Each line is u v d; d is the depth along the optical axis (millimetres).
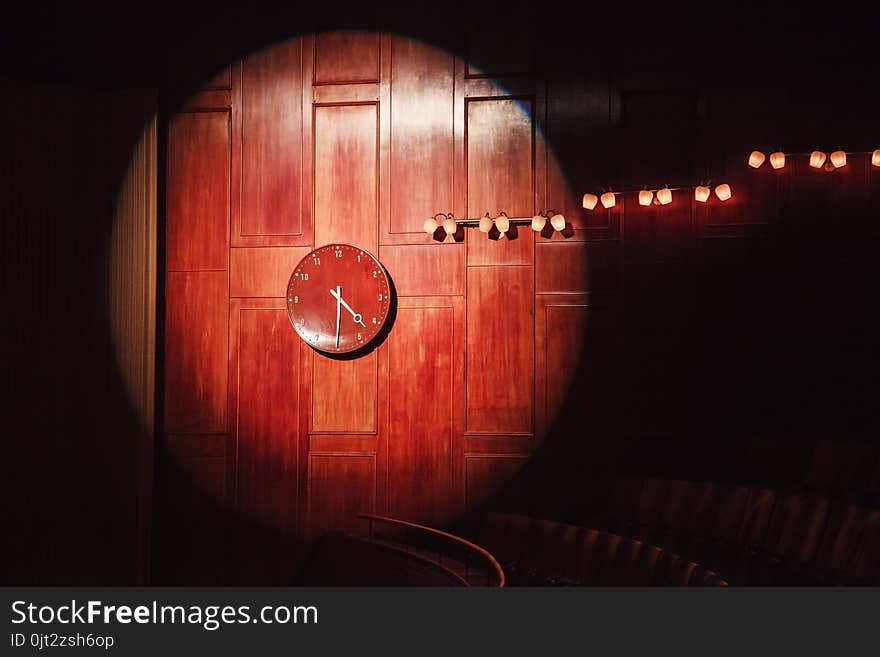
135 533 5375
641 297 5188
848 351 4910
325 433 5430
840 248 4949
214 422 5496
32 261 5379
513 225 5324
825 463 4254
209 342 5523
